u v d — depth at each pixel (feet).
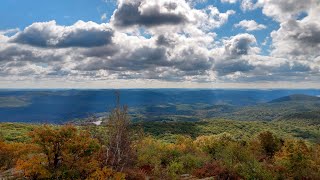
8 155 102.83
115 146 92.48
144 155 130.31
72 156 86.12
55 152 85.46
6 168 102.22
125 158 95.96
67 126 87.97
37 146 86.58
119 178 85.61
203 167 126.72
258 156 166.71
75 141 86.07
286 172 123.03
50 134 84.79
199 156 148.46
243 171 115.03
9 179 86.63
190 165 136.77
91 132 93.61
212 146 171.01
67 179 84.38
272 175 114.73
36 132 85.35
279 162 131.34
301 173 123.13
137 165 116.57
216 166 122.01
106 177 84.89
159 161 129.08
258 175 112.78
